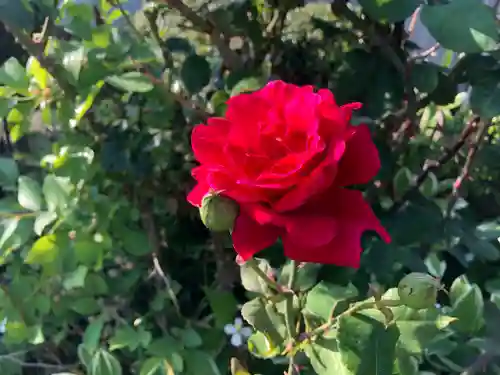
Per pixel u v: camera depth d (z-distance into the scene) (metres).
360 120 0.34
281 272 0.33
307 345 0.28
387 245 0.34
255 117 0.25
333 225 0.22
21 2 0.33
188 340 0.39
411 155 0.39
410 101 0.35
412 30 0.37
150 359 0.38
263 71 0.37
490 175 0.40
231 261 0.41
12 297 0.42
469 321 0.29
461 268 0.37
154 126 0.39
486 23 0.28
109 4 0.39
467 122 0.42
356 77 0.34
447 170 0.41
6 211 0.41
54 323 0.44
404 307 0.26
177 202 0.42
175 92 0.40
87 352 0.40
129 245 0.41
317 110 0.23
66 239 0.40
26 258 0.39
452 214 0.37
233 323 0.40
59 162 0.37
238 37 0.40
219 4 0.36
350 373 0.26
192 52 0.38
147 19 0.38
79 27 0.35
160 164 0.40
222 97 0.38
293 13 0.41
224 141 0.25
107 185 0.40
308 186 0.22
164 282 0.41
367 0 0.29
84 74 0.36
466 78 0.34
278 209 0.22
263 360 0.38
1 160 0.43
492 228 0.36
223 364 0.40
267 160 0.23
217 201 0.23
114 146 0.38
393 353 0.24
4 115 0.38
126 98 0.40
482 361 0.30
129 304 0.41
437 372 0.33
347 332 0.24
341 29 0.38
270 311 0.30
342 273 0.31
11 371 0.44
